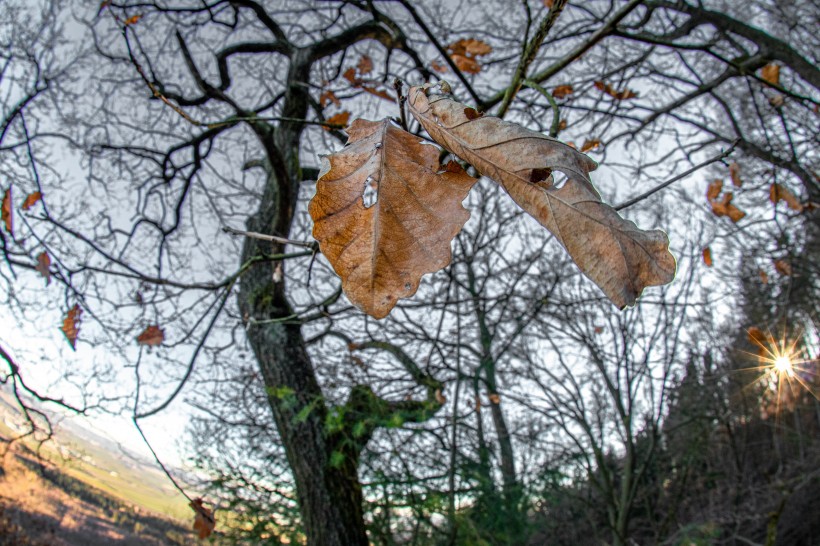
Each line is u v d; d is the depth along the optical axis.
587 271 0.45
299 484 3.95
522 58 1.33
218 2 3.90
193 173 5.73
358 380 4.84
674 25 5.04
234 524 5.55
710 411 7.03
